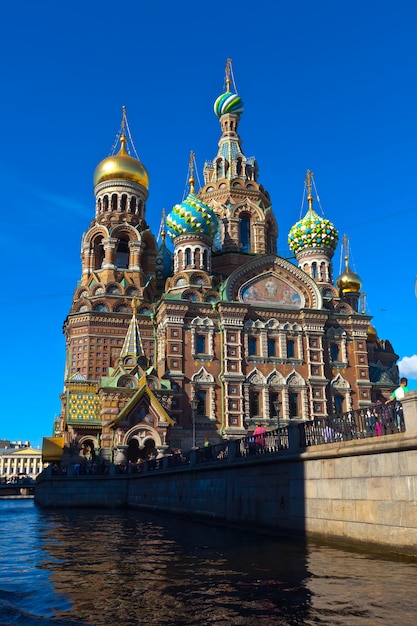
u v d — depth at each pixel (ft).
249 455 90.79
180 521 111.75
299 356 214.28
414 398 56.85
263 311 215.10
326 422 73.77
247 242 261.03
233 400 202.28
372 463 61.93
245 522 88.63
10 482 284.00
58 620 37.11
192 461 113.70
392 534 58.18
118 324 223.30
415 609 37.88
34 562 61.31
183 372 202.18
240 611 38.91
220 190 264.31
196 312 210.18
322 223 245.04
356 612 37.55
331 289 238.07
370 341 268.62
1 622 36.78
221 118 284.82
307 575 49.44
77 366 217.36
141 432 182.39
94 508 163.02
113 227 241.14
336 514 67.15
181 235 227.81
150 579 50.34
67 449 194.49
